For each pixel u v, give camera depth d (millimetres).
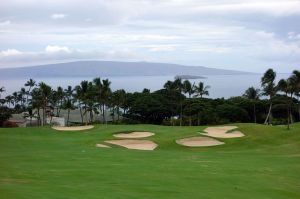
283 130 49469
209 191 18438
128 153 32469
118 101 119750
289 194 19281
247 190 19375
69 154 30250
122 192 16781
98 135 50031
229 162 28672
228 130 50781
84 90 100438
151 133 50781
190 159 29703
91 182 18750
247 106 109438
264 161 29906
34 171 21312
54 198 14492
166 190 17922
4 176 19328
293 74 71812
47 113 123438
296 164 28453
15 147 35969
